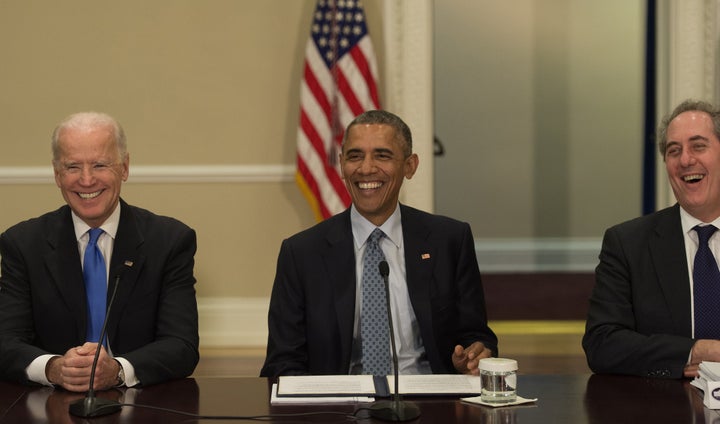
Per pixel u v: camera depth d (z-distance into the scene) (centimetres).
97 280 292
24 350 263
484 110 843
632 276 287
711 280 279
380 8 581
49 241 292
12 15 577
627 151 841
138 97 582
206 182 587
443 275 294
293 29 582
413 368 289
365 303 288
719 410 222
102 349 250
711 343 256
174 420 217
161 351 267
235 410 225
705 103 282
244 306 590
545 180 845
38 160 582
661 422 212
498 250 841
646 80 713
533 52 839
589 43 838
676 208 291
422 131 583
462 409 224
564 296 722
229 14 581
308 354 290
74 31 579
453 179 847
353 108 554
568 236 847
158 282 293
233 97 584
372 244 292
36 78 580
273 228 589
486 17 838
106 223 294
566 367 508
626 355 264
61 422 216
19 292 291
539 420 214
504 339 588
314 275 290
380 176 285
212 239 589
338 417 217
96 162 280
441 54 841
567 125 843
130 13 579
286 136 585
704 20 577
